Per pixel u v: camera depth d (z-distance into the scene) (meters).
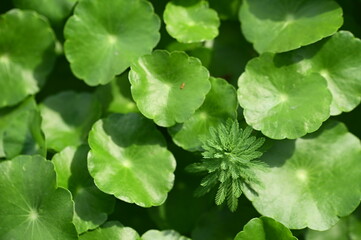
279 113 0.37
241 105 0.37
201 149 0.37
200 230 0.39
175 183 0.40
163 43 0.40
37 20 0.40
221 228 0.39
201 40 0.39
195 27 0.40
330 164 0.37
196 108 0.37
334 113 0.37
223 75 0.40
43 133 0.38
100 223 0.37
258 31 0.39
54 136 0.40
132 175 0.37
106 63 0.39
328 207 0.36
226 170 0.35
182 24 0.40
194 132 0.38
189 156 0.39
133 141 0.38
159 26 0.39
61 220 0.36
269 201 0.36
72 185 0.37
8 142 0.40
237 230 0.38
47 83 0.42
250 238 0.36
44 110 0.41
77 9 0.39
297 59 0.38
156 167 0.37
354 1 0.41
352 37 0.38
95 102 0.40
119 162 0.37
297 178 0.37
